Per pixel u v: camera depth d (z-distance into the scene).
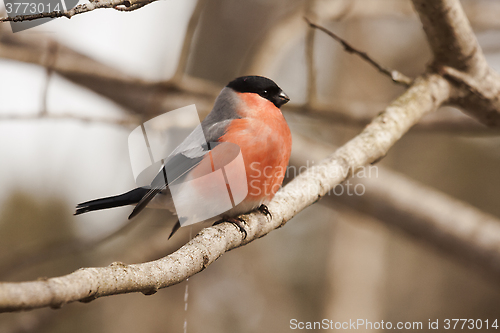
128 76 9.74
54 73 10.25
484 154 16.80
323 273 15.34
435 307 16.11
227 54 15.82
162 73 9.78
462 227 10.13
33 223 10.84
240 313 14.62
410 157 16.39
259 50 10.91
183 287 14.02
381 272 12.66
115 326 13.93
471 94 6.75
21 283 2.47
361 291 12.33
